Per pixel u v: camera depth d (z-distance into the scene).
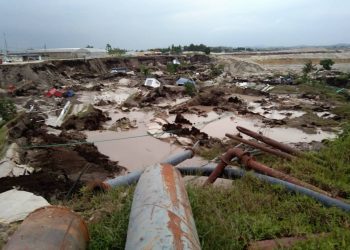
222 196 6.39
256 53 129.38
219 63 68.62
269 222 5.25
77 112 20.47
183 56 76.56
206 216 5.23
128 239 3.75
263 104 26.17
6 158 12.16
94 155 13.69
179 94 29.92
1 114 16.88
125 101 25.97
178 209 3.97
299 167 8.51
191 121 20.16
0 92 26.20
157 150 14.80
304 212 5.79
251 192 6.69
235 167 8.54
